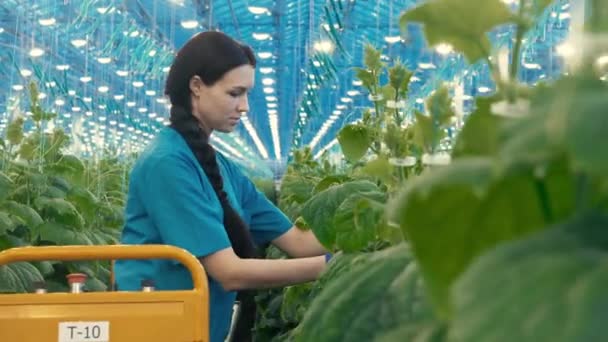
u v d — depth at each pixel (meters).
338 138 2.53
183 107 3.43
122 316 2.49
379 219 1.95
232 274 3.20
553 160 0.62
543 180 0.73
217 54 3.39
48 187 6.14
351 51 13.12
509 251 0.61
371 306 0.96
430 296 0.78
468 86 6.03
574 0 0.77
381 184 3.06
